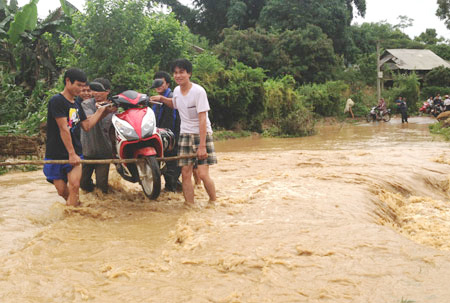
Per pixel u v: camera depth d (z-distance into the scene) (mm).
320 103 31328
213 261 3586
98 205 5637
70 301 2957
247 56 36844
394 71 45844
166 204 5844
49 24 18344
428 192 7594
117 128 5371
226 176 8070
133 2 17281
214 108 21016
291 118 20797
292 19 44344
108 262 3666
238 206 5410
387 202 6238
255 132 22312
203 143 5328
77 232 4578
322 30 45312
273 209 5184
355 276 3180
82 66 17281
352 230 4223
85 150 6047
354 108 34031
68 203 5473
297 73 37812
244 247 3848
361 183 6887
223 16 50281
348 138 17922
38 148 10500
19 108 15250
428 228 5254
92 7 16875
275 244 3889
